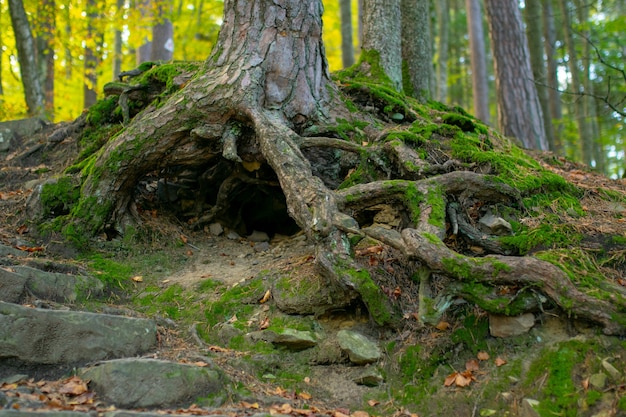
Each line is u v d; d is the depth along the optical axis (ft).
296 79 16.21
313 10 16.84
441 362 10.80
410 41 24.11
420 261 10.89
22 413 7.52
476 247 13.03
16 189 19.66
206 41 57.31
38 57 38.40
